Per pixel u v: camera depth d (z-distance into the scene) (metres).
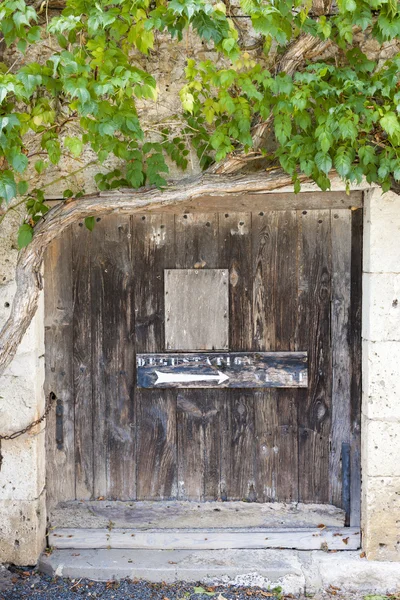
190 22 2.51
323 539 3.29
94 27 2.40
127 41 2.75
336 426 3.32
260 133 2.86
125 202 2.86
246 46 3.02
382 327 3.09
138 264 3.33
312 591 3.10
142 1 2.48
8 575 3.18
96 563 3.22
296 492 3.36
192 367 3.32
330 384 3.31
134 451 3.39
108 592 3.08
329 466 3.34
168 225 3.30
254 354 3.30
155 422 3.38
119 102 2.57
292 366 3.29
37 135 3.10
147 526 3.38
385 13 2.58
